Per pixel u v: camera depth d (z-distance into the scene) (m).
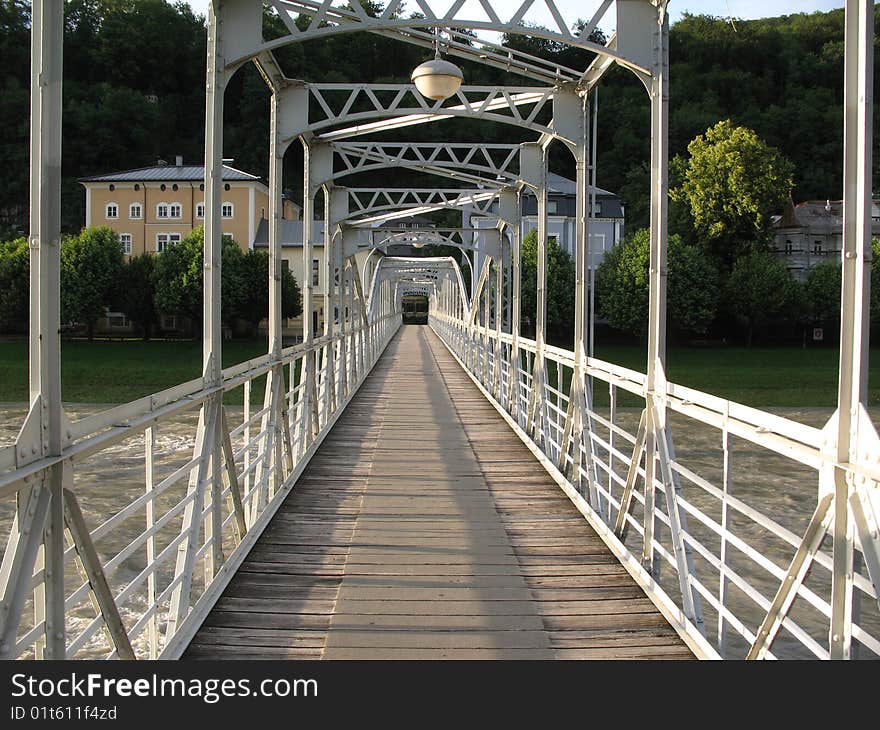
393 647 3.55
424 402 12.52
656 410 4.24
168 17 56.75
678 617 3.77
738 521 10.31
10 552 2.28
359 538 5.18
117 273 37.09
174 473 3.62
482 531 5.34
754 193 38.66
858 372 2.36
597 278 36.72
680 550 3.79
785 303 36.91
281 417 6.36
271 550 4.91
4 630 2.17
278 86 6.63
